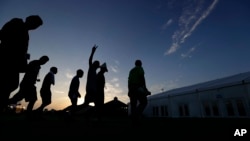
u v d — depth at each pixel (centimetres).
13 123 279
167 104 1179
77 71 452
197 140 134
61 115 832
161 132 186
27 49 218
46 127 233
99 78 400
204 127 237
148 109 1420
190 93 1005
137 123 302
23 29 209
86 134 166
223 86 816
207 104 891
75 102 422
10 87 195
